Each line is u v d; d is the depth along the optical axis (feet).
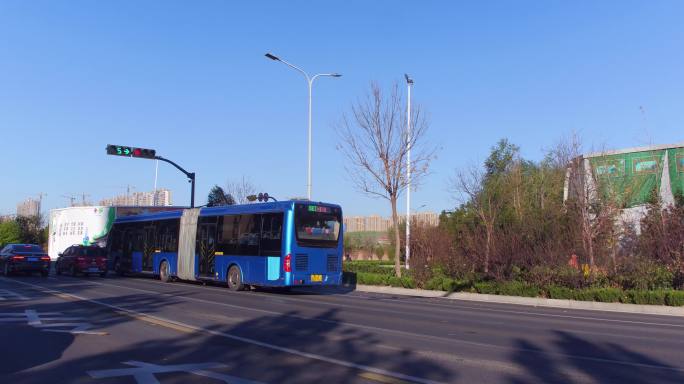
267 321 45.65
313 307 57.31
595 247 75.00
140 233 100.99
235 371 27.94
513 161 149.59
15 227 221.25
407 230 101.96
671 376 27.40
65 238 143.95
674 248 70.03
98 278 98.12
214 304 57.62
